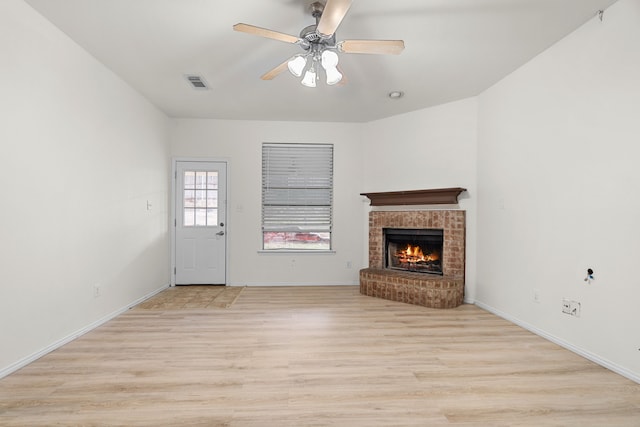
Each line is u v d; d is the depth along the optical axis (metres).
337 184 5.21
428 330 3.13
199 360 2.45
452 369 2.32
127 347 2.69
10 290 2.24
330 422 1.73
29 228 2.40
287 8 2.39
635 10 2.17
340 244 5.22
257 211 5.16
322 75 3.54
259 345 2.74
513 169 3.39
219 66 3.34
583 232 2.55
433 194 4.28
